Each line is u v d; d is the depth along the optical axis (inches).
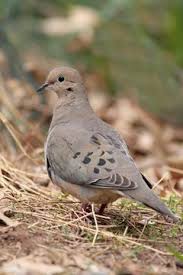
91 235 399.9
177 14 867.4
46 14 834.2
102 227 413.7
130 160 401.1
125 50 848.3
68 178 409.4
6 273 339.9
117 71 854.5
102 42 847.7
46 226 407.8
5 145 569.3
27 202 443.8
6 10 768.3
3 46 713.6
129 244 392.5
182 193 517.3
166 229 423.8
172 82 838.5
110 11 814.5
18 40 781.9
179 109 828.0
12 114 592.4
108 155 400.5
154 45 849.5
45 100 713.6
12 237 380.2
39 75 749.9
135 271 358.3
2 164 493.4
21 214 420.5
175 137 786.8
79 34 836.6
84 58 853.2
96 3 850.8
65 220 421.1
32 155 554.9
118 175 390.0
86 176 397.7
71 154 411.2
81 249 380.5
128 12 845.8
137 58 847.1
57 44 828.0
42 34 815.7
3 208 421.7
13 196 450.0
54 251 369.4
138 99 837.8
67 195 467.2
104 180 390.9
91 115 456.1
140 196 380.8
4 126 572.7
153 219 436.1
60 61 821.2
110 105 824.3
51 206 442.6
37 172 520.1
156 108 831.1
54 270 346.0
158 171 587.5
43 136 624.7
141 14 856.9
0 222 400.2
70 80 463.5
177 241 406.6
